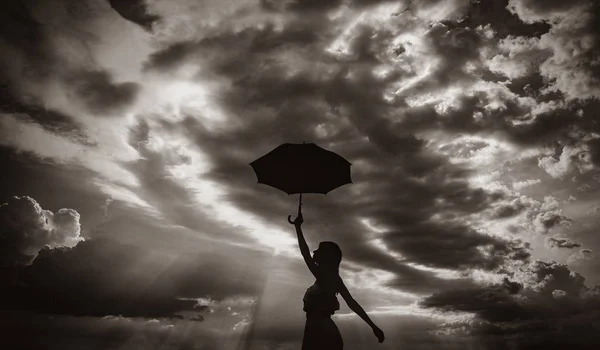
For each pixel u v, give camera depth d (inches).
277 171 178.2
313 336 138.9
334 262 151.3
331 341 138.1
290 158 176.1
